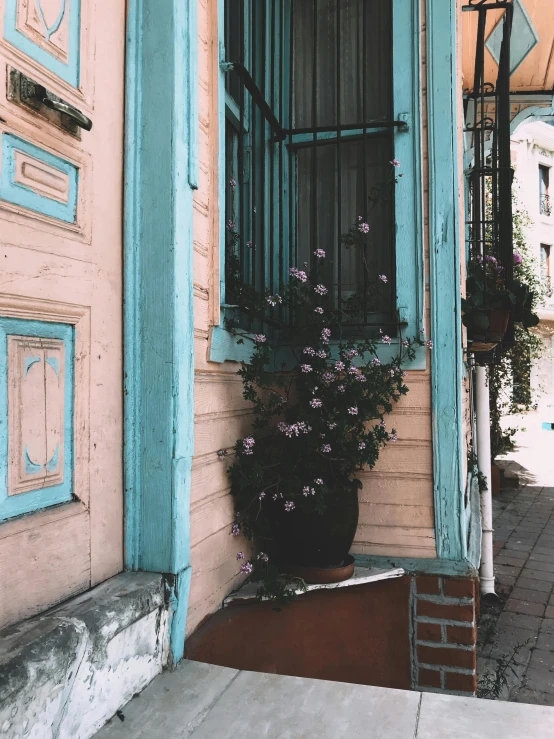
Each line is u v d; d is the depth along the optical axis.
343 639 2.63
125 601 1.67
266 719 1.65
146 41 2.02
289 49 3.26
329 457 2.56
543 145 19.62
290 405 2.94
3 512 1.46
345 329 2.99
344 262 3.17
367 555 2.85
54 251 1.63
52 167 1.63
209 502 2.26
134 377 1.97
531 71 5.66
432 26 2.83
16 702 1.23
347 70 3.18
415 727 1.63
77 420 1.73
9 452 1.47
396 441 2.83
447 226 2.79
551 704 3.33
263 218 2.83
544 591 5.07
